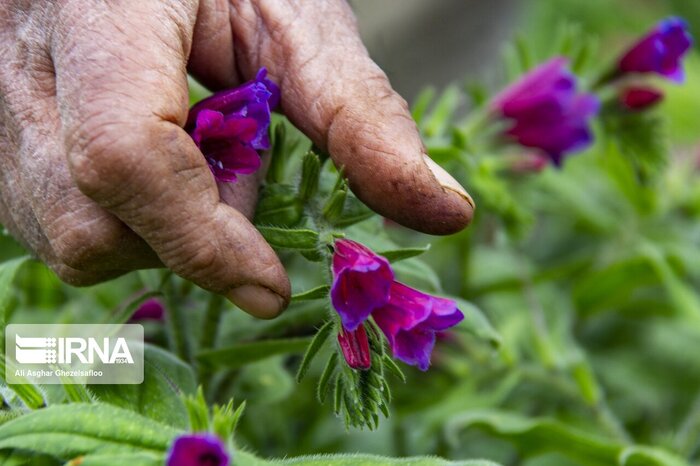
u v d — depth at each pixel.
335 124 0.44
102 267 0.44
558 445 0.56
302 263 0.58
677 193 0.74
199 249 0.42
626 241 0.73
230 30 0.46
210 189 0.42
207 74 0.47
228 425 0.42
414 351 0.43
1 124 0.45
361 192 0.44
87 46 0.42
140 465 0.42
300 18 0.46
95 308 0.58
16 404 0.45
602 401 0.65
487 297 0.70
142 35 0.42
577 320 0.72
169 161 0.41
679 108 0.96
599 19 1.29
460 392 0.63
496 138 0.60
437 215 0.43
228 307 0.53
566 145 0.59
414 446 0.63
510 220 0.61
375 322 0.43
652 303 0.74
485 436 0.66
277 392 0.55
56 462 0.43
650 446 0.64
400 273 0.50
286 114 0.46
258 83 0.44
